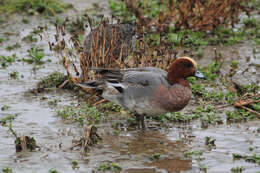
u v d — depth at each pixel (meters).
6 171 9.01
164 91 10.65
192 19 18.59
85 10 21.02
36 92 13.42
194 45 17.42
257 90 13.28
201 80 14.52
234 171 8.93
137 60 12.99
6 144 10.23
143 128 11.16
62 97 13.16
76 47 13.30
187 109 12.30
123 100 11.10
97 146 10.17
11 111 12.08
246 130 10.93
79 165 9.27
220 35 18.31
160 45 13.43
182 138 10.54
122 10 20.55
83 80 13.41
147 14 19.52
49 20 20.06
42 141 10.39
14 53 16.78
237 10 18.97
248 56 16.41
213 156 9.59
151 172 8.95
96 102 12.71
